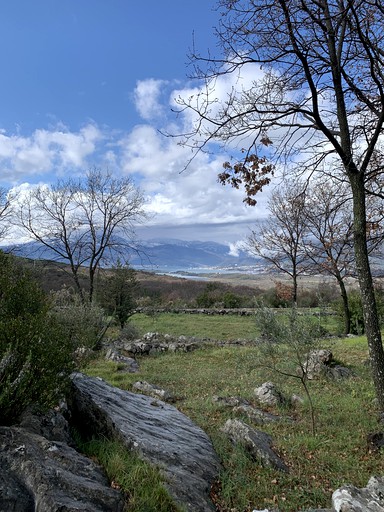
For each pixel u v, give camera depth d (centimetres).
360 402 890
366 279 770
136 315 3312
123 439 507
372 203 1324
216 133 779
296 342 761
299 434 709
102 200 2594
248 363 1009
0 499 304
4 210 2703
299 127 812
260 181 870
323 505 475
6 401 401
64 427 490
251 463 571
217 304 4016
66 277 3180
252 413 815
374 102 838
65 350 482
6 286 500
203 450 571
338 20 705
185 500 416
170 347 1730
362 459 609
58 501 303
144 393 987
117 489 387
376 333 758
